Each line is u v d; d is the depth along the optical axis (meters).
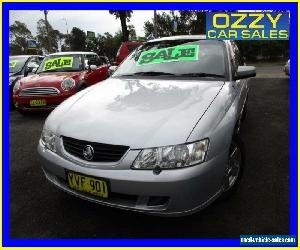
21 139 4.62
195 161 2.16
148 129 2.24
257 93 7.72
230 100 2.78
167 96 2.73
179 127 2.23
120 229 2.44
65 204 2.77
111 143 2.21
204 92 2.78
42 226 2.48
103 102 2.74
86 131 2.35
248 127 4.75
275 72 14.19
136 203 2.21
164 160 2.13
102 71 7.32
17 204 2.78
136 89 3.00
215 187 2.32
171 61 3.48
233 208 2.64
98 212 2.64
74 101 2.91
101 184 2.22
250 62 24.92
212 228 2.42
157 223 2.49
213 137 2.26
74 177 2.34
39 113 6.30
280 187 2.95
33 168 3.53
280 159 3.55
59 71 6.62
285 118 5.22
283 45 24.66
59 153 2.46
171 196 2.12
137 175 2.13
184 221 2.50
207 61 3.37
